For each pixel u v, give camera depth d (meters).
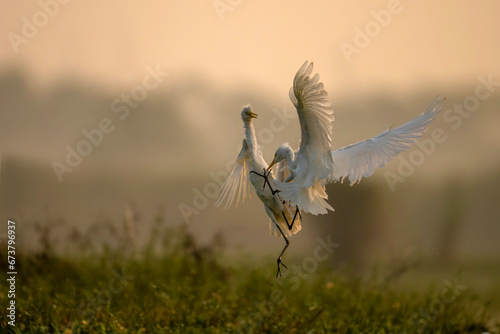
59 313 12.17
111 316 11.84
